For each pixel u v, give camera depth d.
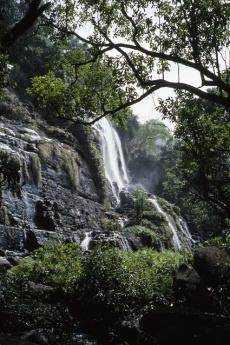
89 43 13.50
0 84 9.63
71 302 12.39
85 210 32.94
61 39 14.30
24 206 25.59
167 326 9.92
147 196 42.09
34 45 42.00
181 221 43.03
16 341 6.76
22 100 38.06
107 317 11.73
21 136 30.48
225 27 12.23
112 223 33.41
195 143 16.66
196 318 9.76
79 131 39.59
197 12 11.67
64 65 16.11
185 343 9.53
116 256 14.43
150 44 13.21
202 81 11.34
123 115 16.19
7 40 9.52
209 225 39.56
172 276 14.59
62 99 15.35
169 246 35.03
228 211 17.19
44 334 9.77
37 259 16.06
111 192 40.34
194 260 14.33
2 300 10.97
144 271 14.44
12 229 21.73
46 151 31.16
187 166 17.77
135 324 10.65
